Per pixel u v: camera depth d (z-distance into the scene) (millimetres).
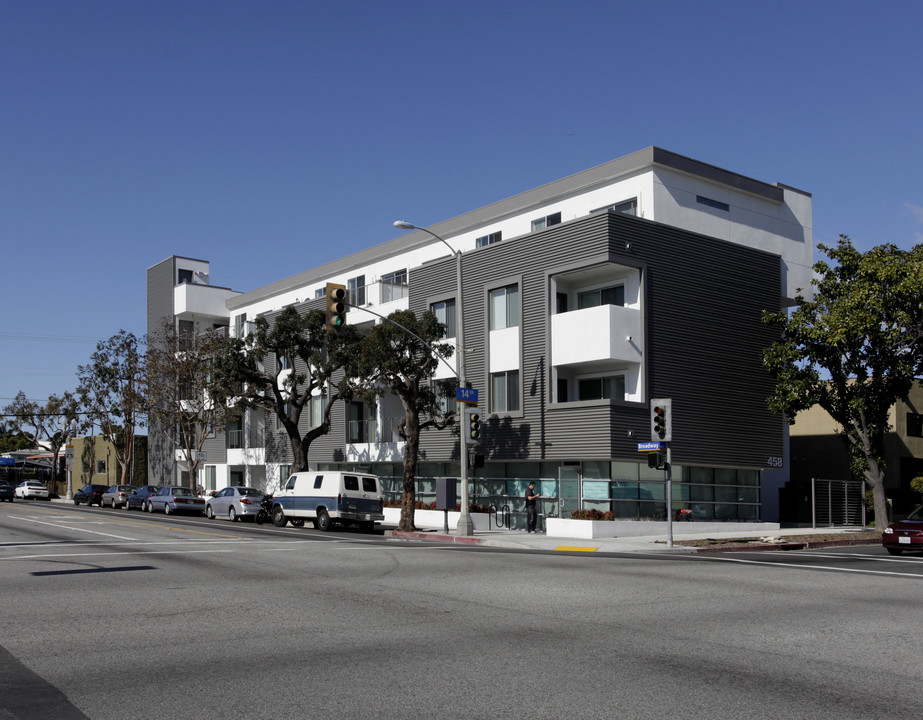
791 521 39594
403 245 47281
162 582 14344
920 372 33500
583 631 10273
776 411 34688
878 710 6941
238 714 6676
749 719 6648
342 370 46281
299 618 10969
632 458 31172
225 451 57094
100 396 62969
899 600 13422
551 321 33375
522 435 33906
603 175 36938
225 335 55812
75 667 8195
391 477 43750
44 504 56375
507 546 26578
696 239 34406
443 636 9852
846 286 33656
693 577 16312
